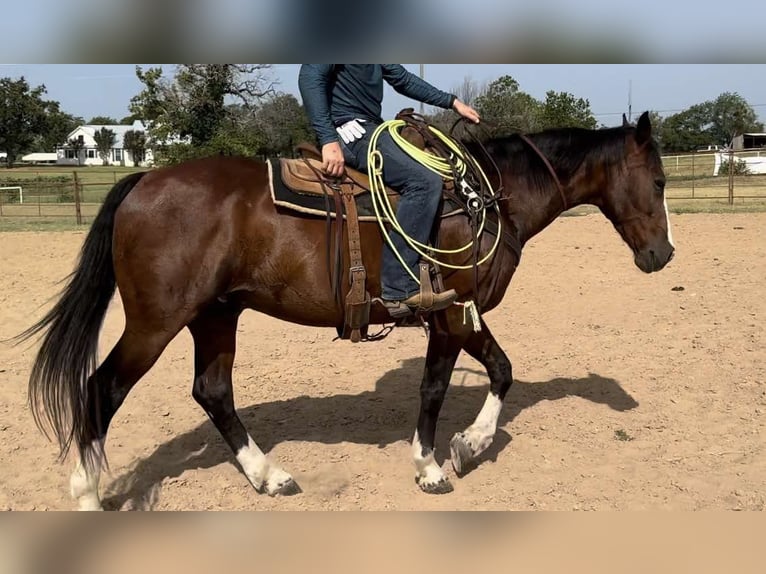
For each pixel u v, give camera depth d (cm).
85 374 306
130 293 307
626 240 380
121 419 446
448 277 334
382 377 525
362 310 326
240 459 349
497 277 346
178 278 305
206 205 308
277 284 323
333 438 416
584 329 634
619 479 356
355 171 330
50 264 1027
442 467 376
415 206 316
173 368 548
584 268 927
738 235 1162
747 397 455
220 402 346
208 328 341
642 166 361
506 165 363
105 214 311
